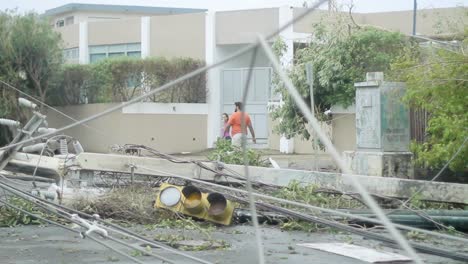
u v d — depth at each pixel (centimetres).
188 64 3453
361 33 2148
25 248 993
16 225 1173
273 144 3222
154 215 1220
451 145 1367
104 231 692
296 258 930
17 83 3278
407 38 2180
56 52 3438
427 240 1077
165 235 1066
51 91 3522
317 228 1154
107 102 3450
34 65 3362
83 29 4081
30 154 1392
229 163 1552
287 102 2127
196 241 1041
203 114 3522
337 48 2142
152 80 3425
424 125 1622
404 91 1609
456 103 1370
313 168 1883
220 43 3544
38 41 3353
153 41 3788
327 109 2228
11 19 3350
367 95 1623
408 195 1280
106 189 1368
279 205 1232
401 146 1619
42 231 1123
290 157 2723
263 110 3331
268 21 3369
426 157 1423
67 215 817
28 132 1117
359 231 875
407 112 1623
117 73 3425
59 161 1396
